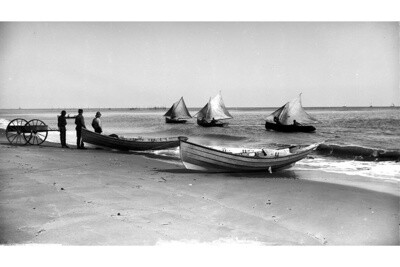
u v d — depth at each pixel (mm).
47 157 12594
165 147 17297
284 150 13188
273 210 7113
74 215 6176
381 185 9766
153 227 5840
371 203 7715
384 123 56406
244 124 60281
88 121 80375
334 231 6086
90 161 12383
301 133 39188
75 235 5344
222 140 32062
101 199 7238
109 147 16953
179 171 11359
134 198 7484
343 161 15758
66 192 7617
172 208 6914
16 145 16109
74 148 16531
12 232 5367
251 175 11289
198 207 7090
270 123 43188
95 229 5617
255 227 6125
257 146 25953
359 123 56406
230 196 8109
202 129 47156
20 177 8891
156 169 11586
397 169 13094
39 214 6141
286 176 11258
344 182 10258
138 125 59281
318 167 13781
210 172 11398
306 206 7426
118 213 6375
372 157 16797
